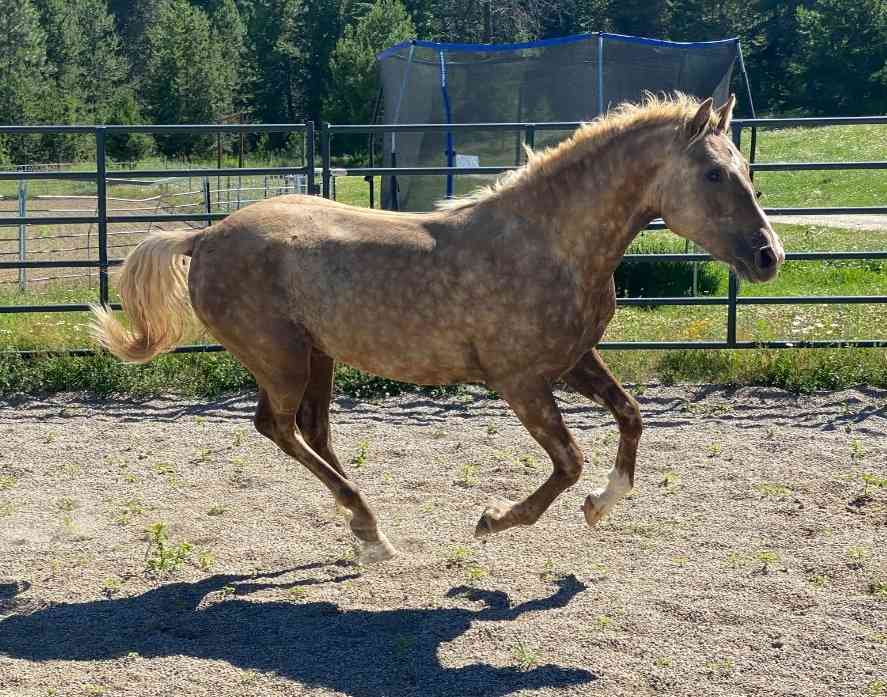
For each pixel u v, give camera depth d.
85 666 3.94
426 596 4.53
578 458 4.54
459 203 4.74
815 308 10.56
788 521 5.30
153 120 54.84
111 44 63.22
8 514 5.54
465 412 7.49
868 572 4.63
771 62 58.59
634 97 12.93
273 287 4.79
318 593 4.58
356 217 4.83
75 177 8.14
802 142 29.47
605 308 4.66
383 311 4.62
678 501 5.62
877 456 6.31
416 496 5.77
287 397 4.89
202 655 4.04
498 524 4.66
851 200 20.27
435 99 13.04
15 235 18.20
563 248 4.46
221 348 8.30
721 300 8.05
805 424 7.07
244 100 59.97
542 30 58.78
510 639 4.08
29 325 9.63
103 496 5.82
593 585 4.59
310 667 3.92
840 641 3.99
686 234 4.35
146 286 5.04
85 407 7.66
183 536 5.23
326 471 4.91
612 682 3.74
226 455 6.54
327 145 8.16
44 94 50.53
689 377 8.12
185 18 55.12
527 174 4.55
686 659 3.89
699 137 4.26
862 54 53.59
